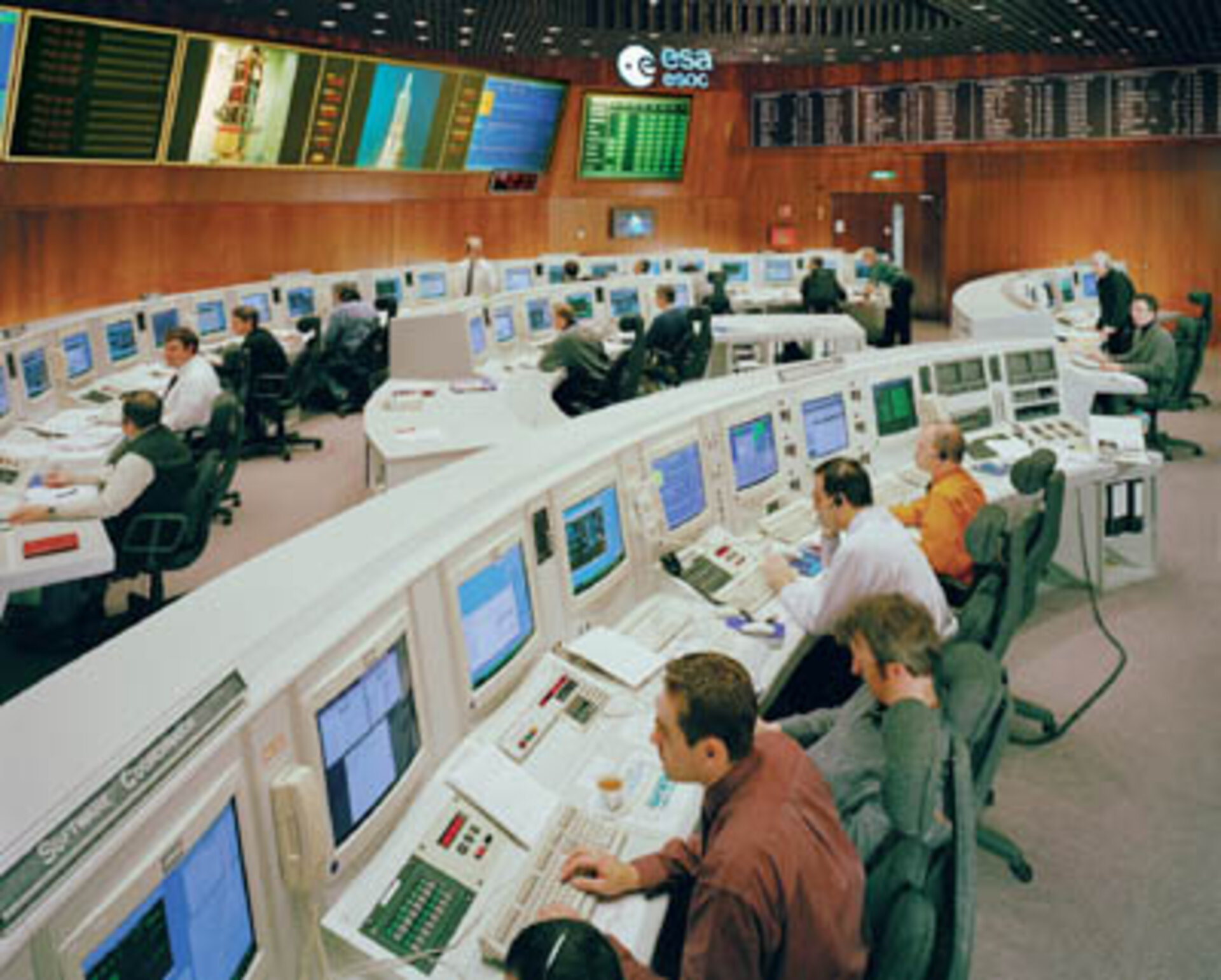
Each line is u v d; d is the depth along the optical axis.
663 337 7.29
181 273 8.42
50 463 4.61
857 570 2.85
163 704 1.32
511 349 7.57
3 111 6.48
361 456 7.32
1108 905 2.77
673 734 1.74
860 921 1.65
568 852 1.87
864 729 2.45
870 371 4.46
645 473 3.07
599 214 12.42
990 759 2.09
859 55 10.94
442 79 9.95
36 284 7.16
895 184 12.69
